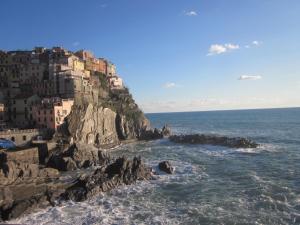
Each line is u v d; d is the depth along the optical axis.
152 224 56.12
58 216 60.41
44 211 62.78
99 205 65.56
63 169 97.31
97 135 143.50
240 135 186.25
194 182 80.06
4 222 58.31
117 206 64.81
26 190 70.81
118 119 163.38
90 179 75.19
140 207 64.06
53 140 112.31
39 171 84.31
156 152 128.38
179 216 59.22
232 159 108.62
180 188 75.31
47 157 100.88
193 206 63.72
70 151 103.81
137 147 144.88
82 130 132.50
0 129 119.00
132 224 56.28
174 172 90.06
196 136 152.00
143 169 84.19
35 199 65.50
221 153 121.31
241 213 59.50
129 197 69.81
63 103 128.25
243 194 69.75
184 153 123.88
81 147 105.44
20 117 133.38
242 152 121.62
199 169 93.75
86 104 140.00
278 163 99.62
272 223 55.16
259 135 183.75
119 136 163.12
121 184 77.62
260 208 61.56
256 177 82.50
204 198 68.06
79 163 100.50
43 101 129.50
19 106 133.88
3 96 139.50
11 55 160.75
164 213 60.81
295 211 59.62
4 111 132.62
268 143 146.62
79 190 70.62
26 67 154.25
